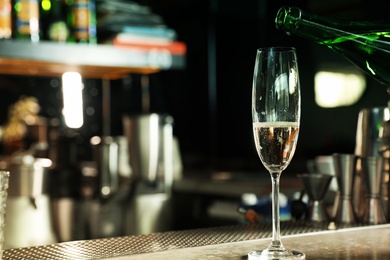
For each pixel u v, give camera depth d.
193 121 3.75
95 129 3.45
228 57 3.64
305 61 3.21
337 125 3.02
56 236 1.69
